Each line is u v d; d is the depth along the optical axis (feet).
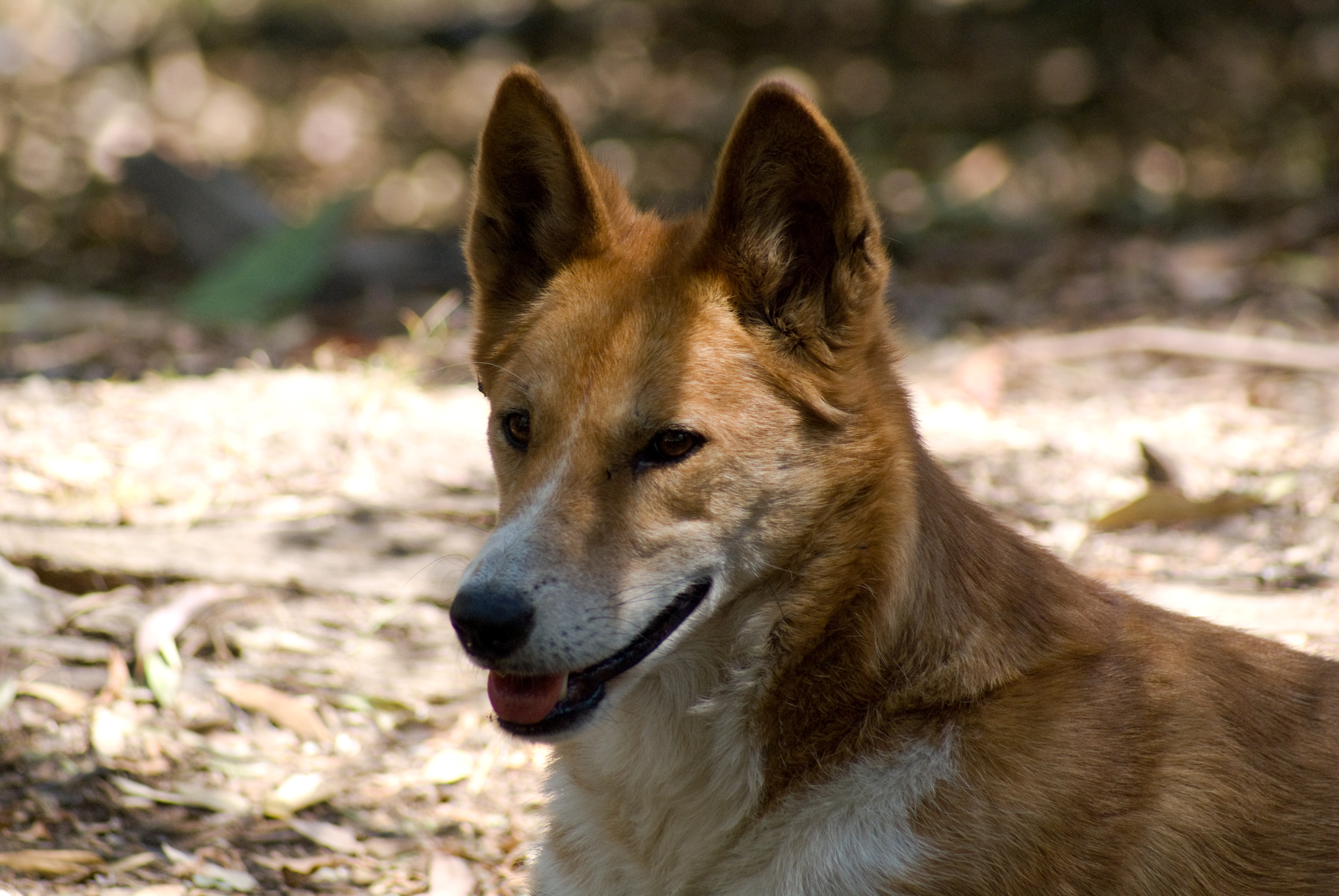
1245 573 32.78
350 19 115.75
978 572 20.47
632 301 20.83
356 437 39.91
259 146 95.76
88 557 32.32
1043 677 19.70
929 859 18.85
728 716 20.39
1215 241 65.26
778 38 102.27
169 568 32.32
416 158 93.91
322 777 26.84
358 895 23.45
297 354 50.70
